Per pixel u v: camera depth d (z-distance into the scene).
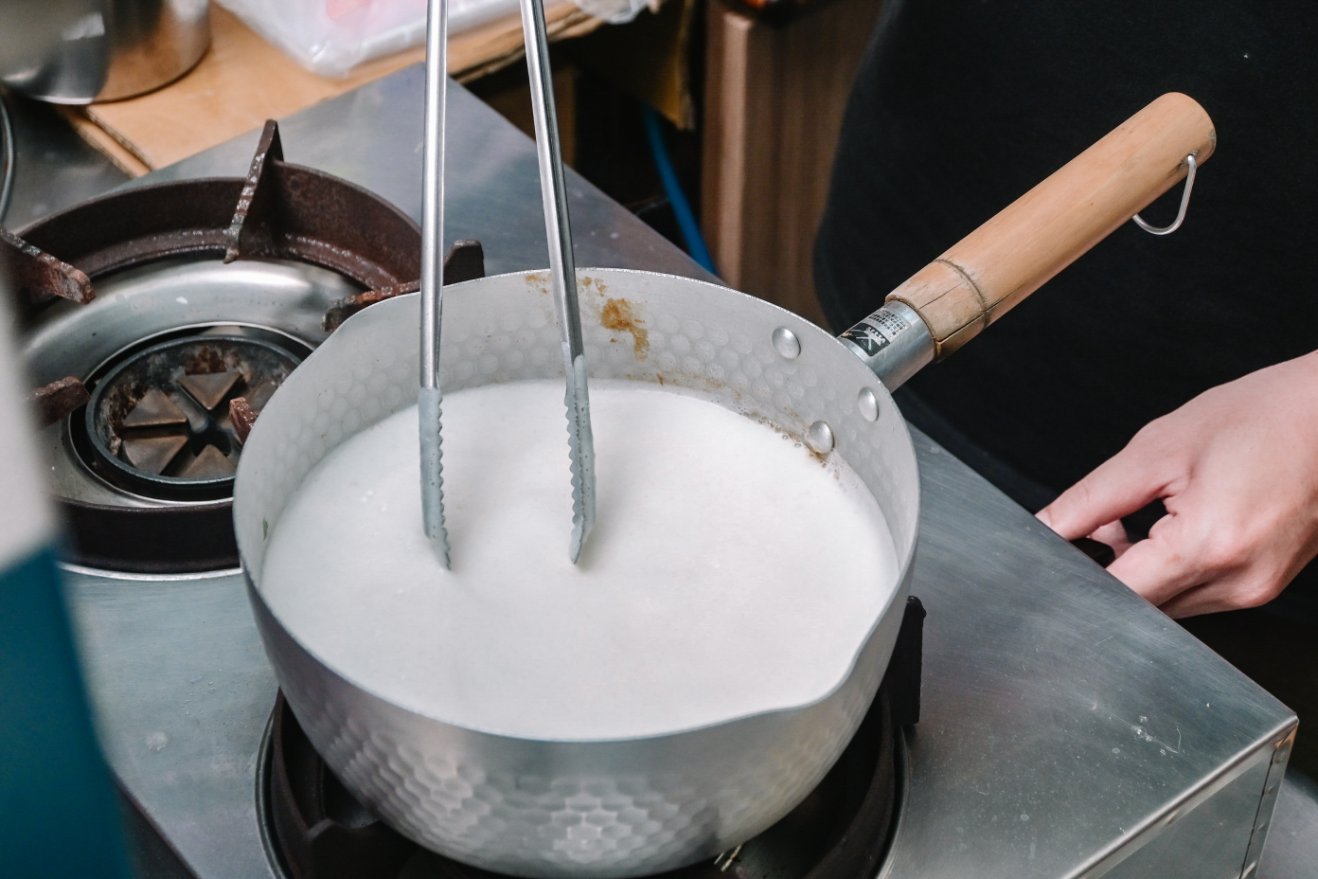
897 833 0.55
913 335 0.57
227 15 1.11
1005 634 0.62
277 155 0.81
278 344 0.76
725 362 0.60
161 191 0.80
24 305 0.76
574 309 0.50
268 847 0.53
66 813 0.17
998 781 0.56
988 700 0.59
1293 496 0.76
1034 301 0.98
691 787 0.40
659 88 1.33
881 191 1.05
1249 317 0.91
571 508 0.57
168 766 0.55
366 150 0.90
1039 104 0.93
